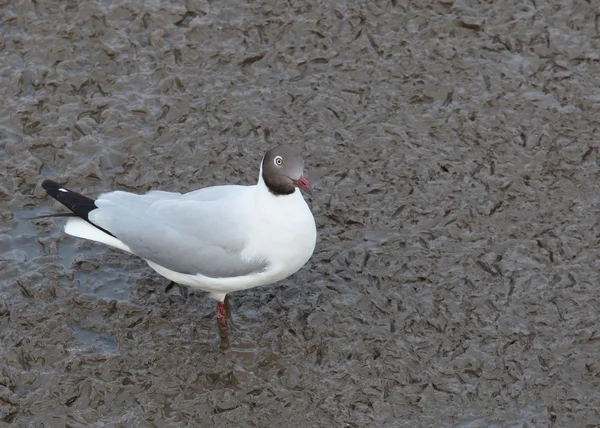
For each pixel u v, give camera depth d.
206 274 12.29
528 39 17.16
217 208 12.29
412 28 17.31
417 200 14.63
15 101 16.09
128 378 12.35
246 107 16.05
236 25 17.25
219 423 11.83
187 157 15.27
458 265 13.73
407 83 16.45
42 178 14.94
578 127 15.76
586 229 14.16
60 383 12.24
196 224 12.21
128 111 15.94
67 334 12.88
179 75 16.52
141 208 12.53
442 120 15.87
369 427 11.77
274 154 11.85
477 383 12.27
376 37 17.14
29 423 11.81
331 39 17.09
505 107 16.08
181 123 15.79
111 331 12.96
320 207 14.55
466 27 17.34
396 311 13.17
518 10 17.64
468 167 15.12
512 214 14.41
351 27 17.28
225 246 12.13
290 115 15.91
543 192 14.73
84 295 13.37
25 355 12.59
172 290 13.55
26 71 16.48
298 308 13.27
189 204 12.41
